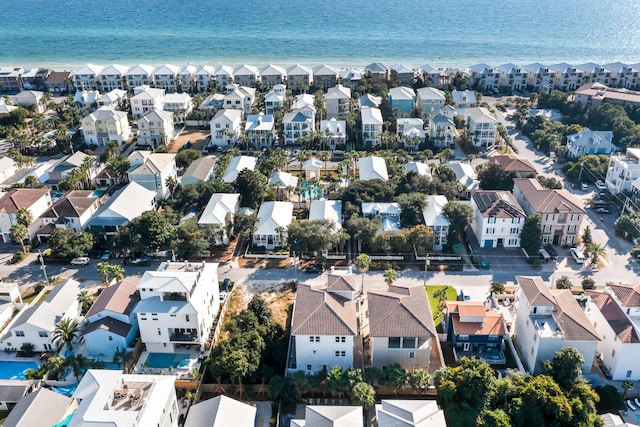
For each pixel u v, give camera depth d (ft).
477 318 289.53
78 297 319.68
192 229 383.86
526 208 411.34
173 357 286.46
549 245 397.39
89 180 495.82
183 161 533.14
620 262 377.30
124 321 293.43
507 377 256.52
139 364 280.92
